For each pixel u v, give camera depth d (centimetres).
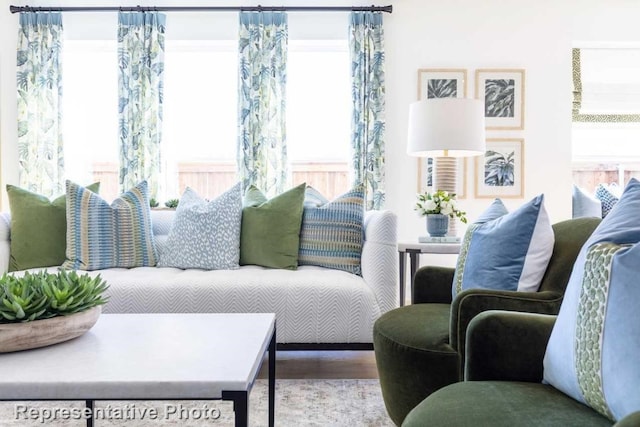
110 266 253
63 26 386
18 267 253
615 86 406
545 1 392
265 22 382
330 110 405
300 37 392
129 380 91
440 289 200
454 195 283
